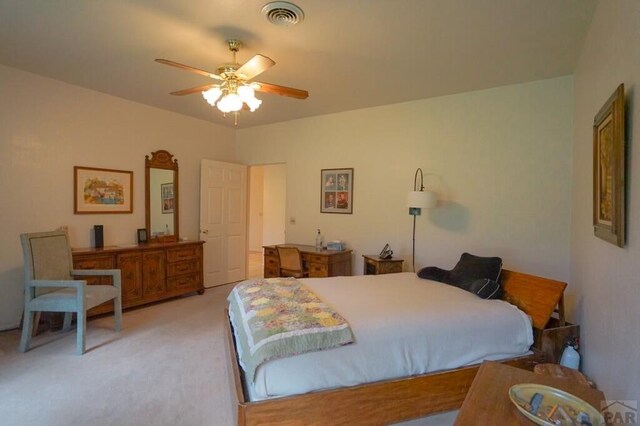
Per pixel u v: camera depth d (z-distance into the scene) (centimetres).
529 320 233
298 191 521
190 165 518
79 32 259
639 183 139
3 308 337
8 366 266
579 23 234
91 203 403
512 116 353
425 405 198
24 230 350
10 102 336
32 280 296
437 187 400
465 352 211
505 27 240
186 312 404
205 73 242
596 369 205
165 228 484
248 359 171
